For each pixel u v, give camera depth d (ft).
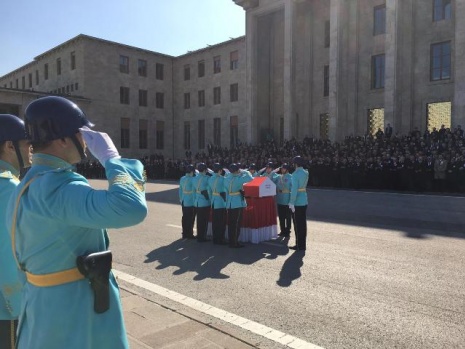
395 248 27.94
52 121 5.83
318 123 122.31
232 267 23.77
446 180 66.54
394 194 64.69
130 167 5.85
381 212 44.96
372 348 13.42
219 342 13.24
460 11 88.99
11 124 8.30
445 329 14.85
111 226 5.44
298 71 126.11
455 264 23.66
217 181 30.81
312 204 52.39
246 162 98.94
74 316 5.71
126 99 159.53
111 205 5.28
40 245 5.72
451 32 97.30
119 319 6.21
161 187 86.74
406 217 41.34
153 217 44.16
